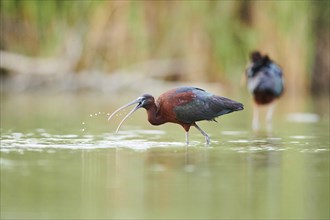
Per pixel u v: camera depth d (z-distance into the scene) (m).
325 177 10.92
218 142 14.66
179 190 10.02
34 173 11.05
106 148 13.60
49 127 17.23
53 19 26.88
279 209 9.08
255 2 26.17
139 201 9.41
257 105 18.86
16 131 16.30
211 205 9.23
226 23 26.31
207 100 14.29
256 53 19.19
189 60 26.75
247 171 11.34
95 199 9.49
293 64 26.19
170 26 26.80
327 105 24.17
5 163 11.84
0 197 9.55
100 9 26.61
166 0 26.58
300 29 26.11
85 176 10.84
